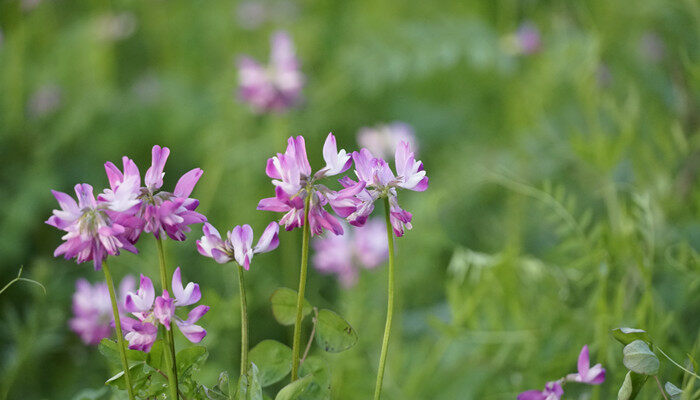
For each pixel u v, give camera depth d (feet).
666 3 2.95
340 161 1.87
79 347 3.04
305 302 1.94
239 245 1.88
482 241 3.54
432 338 2.78
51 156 4.42
